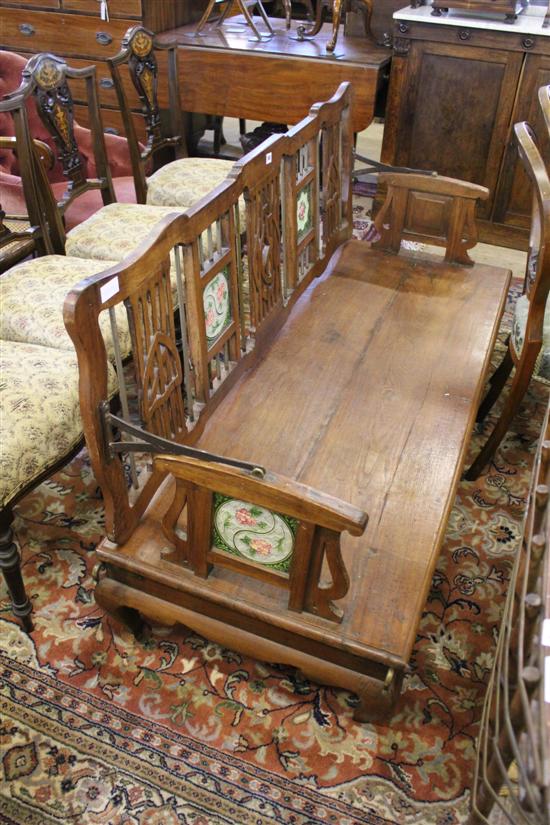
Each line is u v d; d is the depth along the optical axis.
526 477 2.27
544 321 2.07
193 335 1.61
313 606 1.34
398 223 2.46
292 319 2.14
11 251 2.28
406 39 3.36
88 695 1.63
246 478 1.21
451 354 2.00
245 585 1.42
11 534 1.63
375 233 3.64
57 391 1.68
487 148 3.50
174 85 2.96
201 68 3.55
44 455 1.62
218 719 1.58
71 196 2.47
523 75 3.26
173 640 1.75
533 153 1.90
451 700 1.64
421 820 1.43
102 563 1.54
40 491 2.16
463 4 3.23
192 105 3.68
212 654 1.72
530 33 3.12
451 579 1.92
